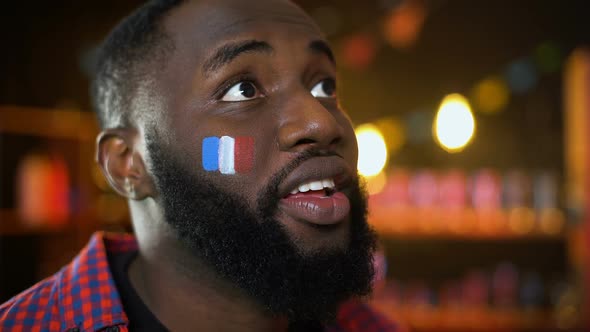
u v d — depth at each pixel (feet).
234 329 3.14
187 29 3.19
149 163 3.20
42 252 9.16
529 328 9.36
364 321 4.33
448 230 9.52
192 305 3.16
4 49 10.36
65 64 10.91
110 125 3.55
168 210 3.12
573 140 9.13
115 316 3.11
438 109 11.32
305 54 3.23
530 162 10.76
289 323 3.36
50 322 3.16
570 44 10.00
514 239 9.95
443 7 10.38
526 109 10.80
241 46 3.05
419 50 11.41
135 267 3.54
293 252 2.87
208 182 2.98
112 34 3.70
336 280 2.91
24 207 7.89
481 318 9.53
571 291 9.54
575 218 9.05
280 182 2.90
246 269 2.89
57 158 8.39
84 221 8.76
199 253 3.05
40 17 10.75
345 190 3.21
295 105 3.00
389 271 11.31
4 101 10.28
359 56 10.58
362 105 11.82
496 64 10.89
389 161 11.48
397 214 9.69
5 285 9.37
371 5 10.66
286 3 3.40
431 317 9.62
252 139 2.96
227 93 3.07
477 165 11.03
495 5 10.23
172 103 3.10
